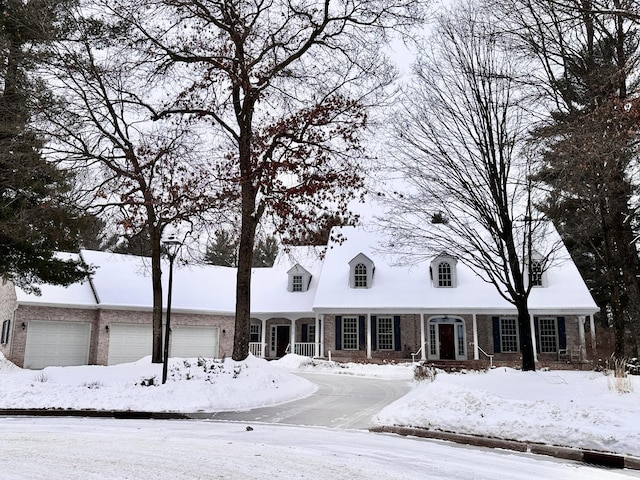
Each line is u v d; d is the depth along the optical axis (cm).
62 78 1780
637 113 929
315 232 2000
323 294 3334
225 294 3488
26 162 1708
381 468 704
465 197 1606
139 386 1458
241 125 1886
